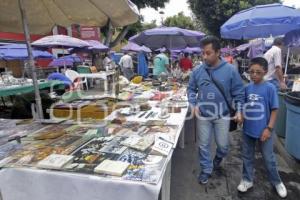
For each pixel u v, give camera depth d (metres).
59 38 9.63
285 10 4.59
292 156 3.75
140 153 1.78
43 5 2.89
